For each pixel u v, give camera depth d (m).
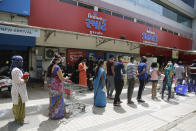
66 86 4.55
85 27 8.95
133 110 4.77
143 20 13.59
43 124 3.46
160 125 3.81
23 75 3.32
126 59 8.91
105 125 3.61
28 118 3.75
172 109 5.14
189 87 8.25
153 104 5.57
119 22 10.87
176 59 18.64
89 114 4.23
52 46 8.76
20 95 3.34
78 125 3.52
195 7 21.45
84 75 6.77
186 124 3.99
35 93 6.15
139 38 12.62
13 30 4.98
